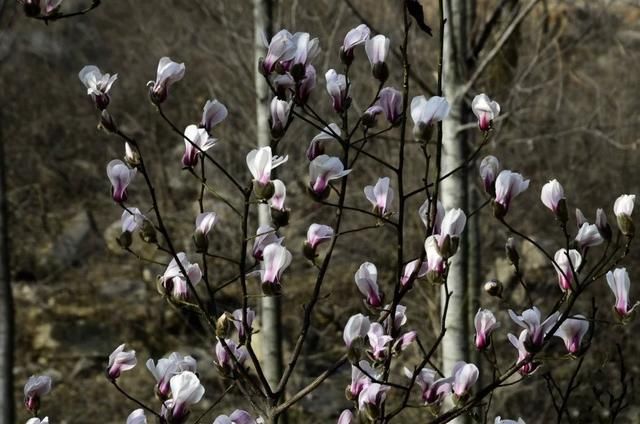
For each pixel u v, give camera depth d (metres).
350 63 3.73
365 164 12.45
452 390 3.70
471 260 9.14
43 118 19.09
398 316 3.83
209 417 11.57
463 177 7.16
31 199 18.12
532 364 3.64
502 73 10.20
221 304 12.98
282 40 3.62
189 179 16.20
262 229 3.81
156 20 16.94
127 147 3.80
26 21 19.88
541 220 13.25
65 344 14.39
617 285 3.61
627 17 14.07
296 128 12.34
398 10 12.17
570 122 13.21
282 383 3.82
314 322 13.20
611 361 11.55
